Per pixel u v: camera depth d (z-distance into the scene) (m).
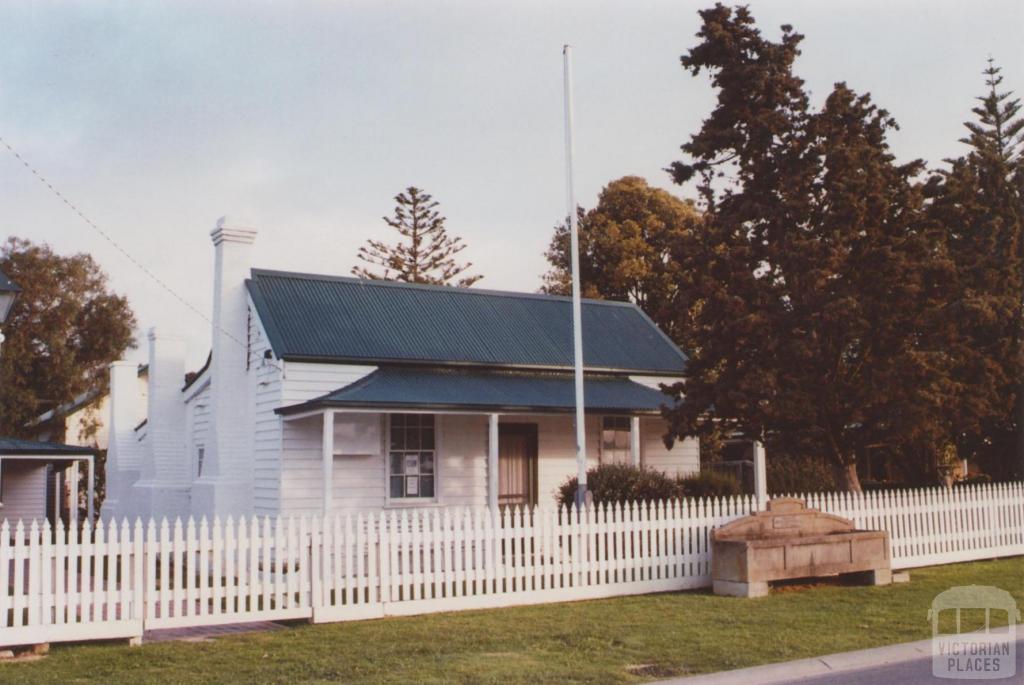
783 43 17.80
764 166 17.55
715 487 19.94
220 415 20.53
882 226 16.97
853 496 16.58
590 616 12.25
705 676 8.80
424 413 18.88
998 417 24.41
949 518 17.80
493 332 23.02
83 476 41.09
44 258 47.59
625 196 45.31
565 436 22.52
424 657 9.78
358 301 22.20
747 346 17.00
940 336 16.88
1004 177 24.44
